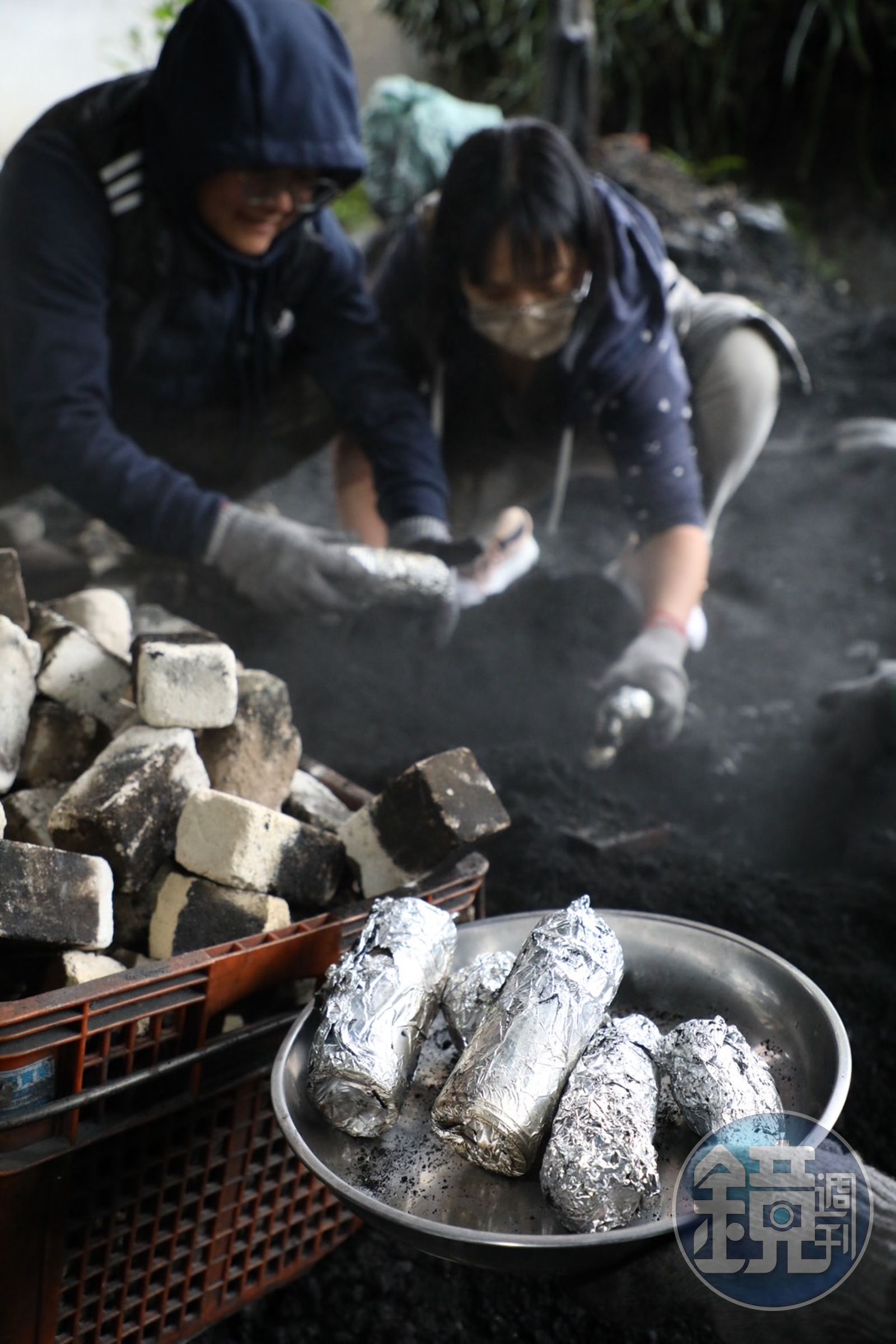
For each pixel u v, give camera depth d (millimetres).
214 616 2547
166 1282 1317
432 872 1451
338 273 2482
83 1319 1274
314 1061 1104
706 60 5871
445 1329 1385
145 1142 1245
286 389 2717
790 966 1224
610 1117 1013
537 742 2236
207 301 2324
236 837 1356
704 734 2396
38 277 2143
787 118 6016
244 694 1543
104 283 2227
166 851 1418
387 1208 960
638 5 5719
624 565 2693
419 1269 1454
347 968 1161
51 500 3301
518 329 2217
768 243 5016
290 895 1420
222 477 2830
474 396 2648
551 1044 1073
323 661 2455
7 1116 1117
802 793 2211
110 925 1278
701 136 6008
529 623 2586
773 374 2764
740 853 2119
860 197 5945
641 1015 1188
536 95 5758
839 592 3002
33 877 1229
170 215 2229
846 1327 1037
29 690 1521
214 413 2627
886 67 5805
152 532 2166
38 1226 1171
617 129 6016
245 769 1534
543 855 1920
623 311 2277
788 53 5844
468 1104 1058
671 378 2416
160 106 2119
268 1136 1354
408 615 2533
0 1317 1183
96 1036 1185
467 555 2377
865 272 5832
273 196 2152
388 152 4211
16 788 1557
